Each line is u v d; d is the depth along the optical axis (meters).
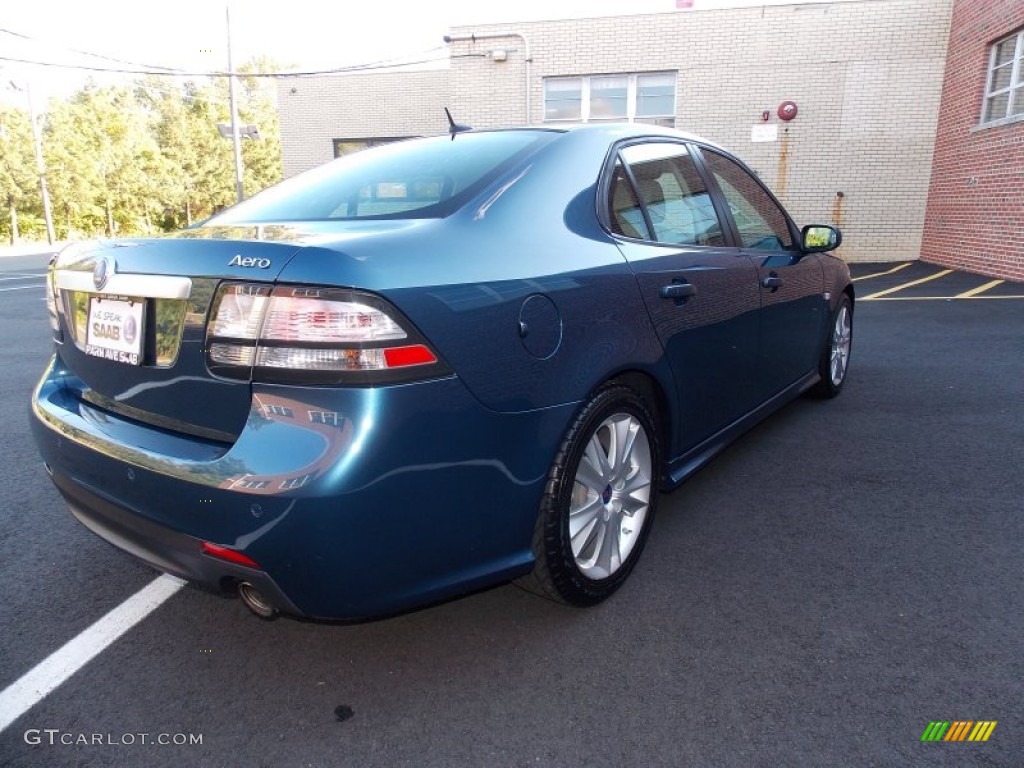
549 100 13.97
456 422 1.71
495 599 2.41
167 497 1.71
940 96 12.28
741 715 1.83
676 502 3.14
